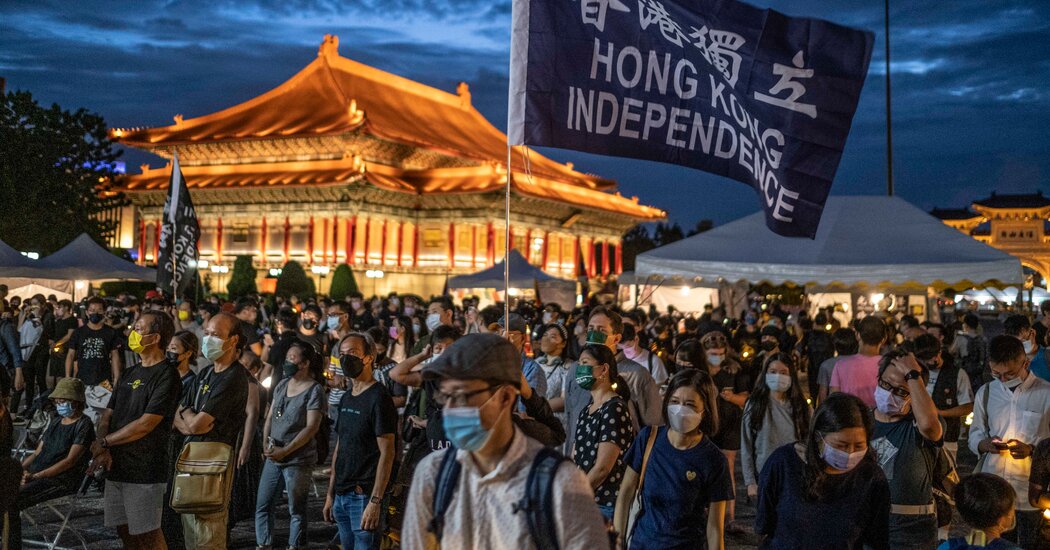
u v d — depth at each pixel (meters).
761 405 9.16
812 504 4.97
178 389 7.86
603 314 8.35
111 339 16.83
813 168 6.85
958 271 13.68
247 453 9.39
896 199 15.93
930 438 6.52
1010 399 7.83
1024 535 7.65
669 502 5.70
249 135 74.69
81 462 8.94
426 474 3.42
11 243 48.12
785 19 6.89
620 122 7.19
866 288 29.05
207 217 78.88
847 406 4.81
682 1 7.08
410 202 77.50
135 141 80.06
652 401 8.39
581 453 6.79
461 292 67.12
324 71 83.94
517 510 3.19
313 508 12.04
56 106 52.28
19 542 6.93
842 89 6.81
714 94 7.12
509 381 3.29
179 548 8.40
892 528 6.69
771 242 15.26
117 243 86.25
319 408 8.88
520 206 80.12
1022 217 125.62
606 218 93.94
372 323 24.66
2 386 6.86
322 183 70.69
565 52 7.11
